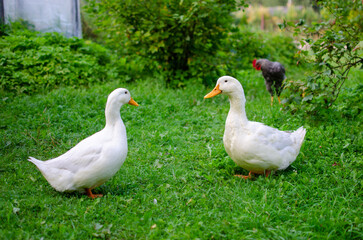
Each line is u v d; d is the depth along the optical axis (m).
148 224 1.67
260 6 8.54
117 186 1.98
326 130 2.59
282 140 2.01
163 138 2.57
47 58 3.67
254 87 4.01
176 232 1.62
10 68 3.47
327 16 2.46
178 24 3.64
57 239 1.57
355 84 3.69
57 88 3.50
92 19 5.79
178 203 1.83
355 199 1.85
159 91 3.50
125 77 3.95
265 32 6.73
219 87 2.03
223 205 1.81
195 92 3.47
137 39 3.79
